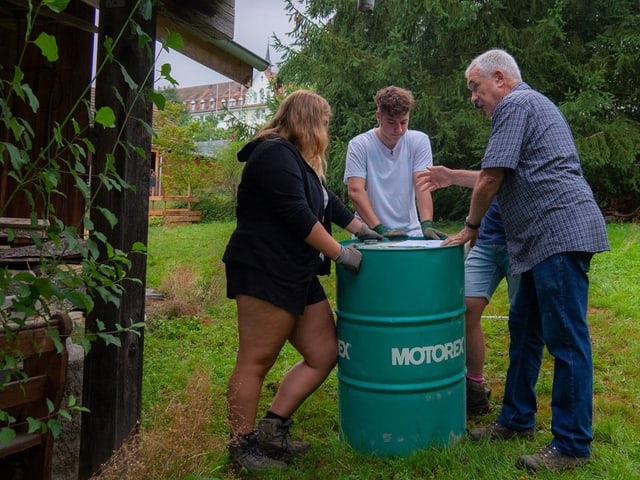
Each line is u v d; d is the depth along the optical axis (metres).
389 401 2.98
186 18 3.04
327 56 13.76
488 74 3.04
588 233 2.76
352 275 2.99
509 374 3.21
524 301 3.11
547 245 2.81
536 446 3.09
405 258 2.90
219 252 11.66
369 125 13.68
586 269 2.83
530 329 3.13
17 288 1.88
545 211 2.82
